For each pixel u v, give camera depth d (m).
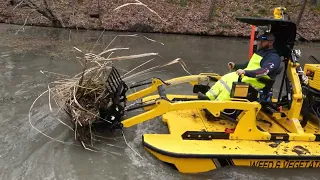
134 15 13.97
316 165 4.26
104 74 4.73
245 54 10.46
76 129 4.35
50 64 7.72
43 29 11.97
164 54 9.66
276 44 4.67
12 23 12.50
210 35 13.49
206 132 4.32
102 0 14.87
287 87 4.72
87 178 3.82
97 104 4.38
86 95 4.45
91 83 4.55
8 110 5.26
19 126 4.79
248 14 15.47
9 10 13.09
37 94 5.93
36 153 4.20
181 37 12.77
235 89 4.29
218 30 13.59
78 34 11.62
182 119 4.68
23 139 4.48
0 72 6.97
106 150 4.34
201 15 14.76
